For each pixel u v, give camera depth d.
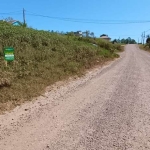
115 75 15.07
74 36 37.56
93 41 36.94
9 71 10.32
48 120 6.59
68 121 6.54
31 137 5.46
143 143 5.20
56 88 10.70
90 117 6.89
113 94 9.79
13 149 4.88
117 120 6.64
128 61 26.47
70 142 5.21
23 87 9.31
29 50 14.19
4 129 5.90
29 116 6.88
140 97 9.27
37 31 22.12
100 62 22.39
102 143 5.17
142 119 6.74
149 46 70.62
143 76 14.59
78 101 8.71
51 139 5.36
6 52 10.70
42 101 8.52
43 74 11.71
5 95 8.18
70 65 15.13
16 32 17.16
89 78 14.00
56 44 19.42
